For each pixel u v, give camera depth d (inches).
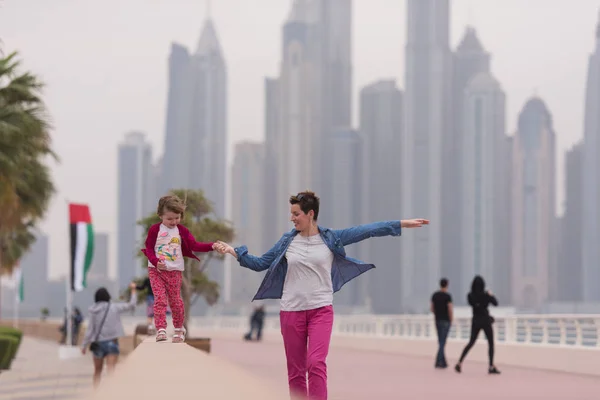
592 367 932.0
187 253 408.2
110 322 743.1
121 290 1157.7
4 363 1274.6
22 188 1456.7
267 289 382.0
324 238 375.9
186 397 140.3
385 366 1083.9
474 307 960.9
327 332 370.9
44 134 1305.4
